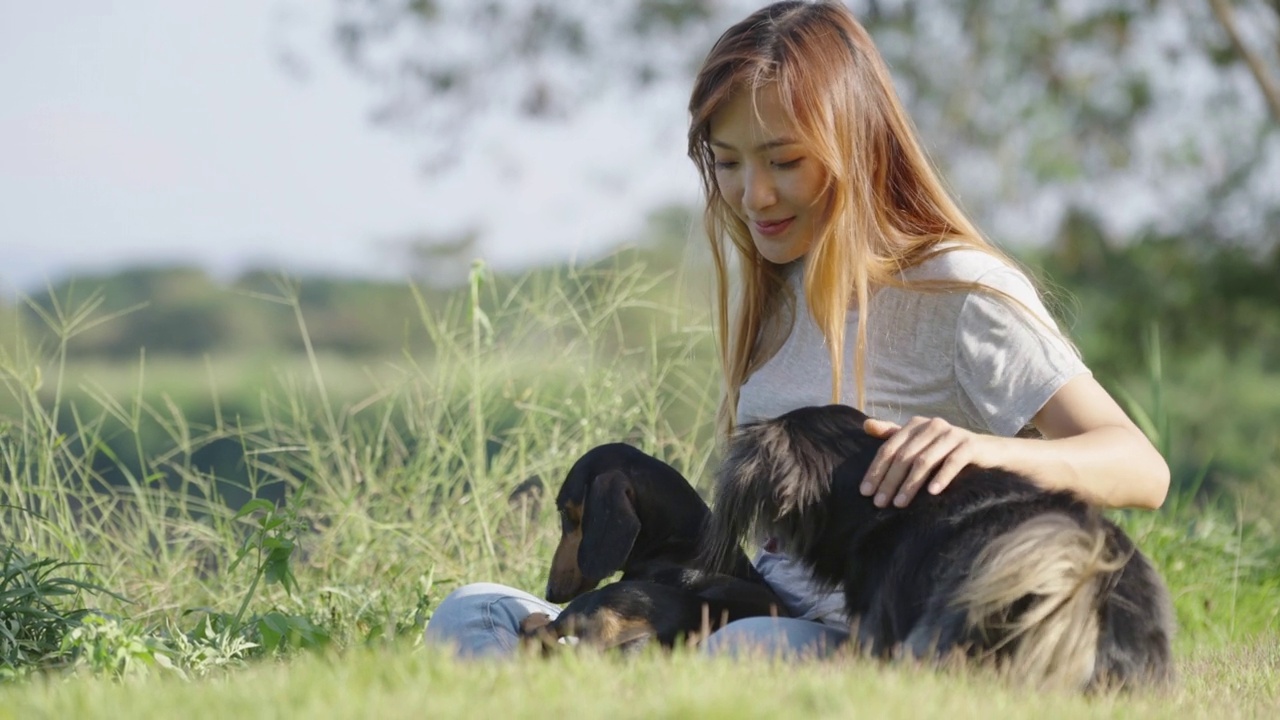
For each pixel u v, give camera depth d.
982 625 3.57
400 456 7.20
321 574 6.56
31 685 4.04
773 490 3.86
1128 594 3.68
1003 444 3.78
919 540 3.70
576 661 3.69
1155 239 19.81
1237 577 7.30
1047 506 3.64
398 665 3.69
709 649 4.04
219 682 3.82
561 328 7.47
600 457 4.77
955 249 4.24
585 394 7.42
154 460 7.44
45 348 6.89
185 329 28.72
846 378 4.29
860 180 4.29
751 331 4.73
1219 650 5.83
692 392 7.55
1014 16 18.08
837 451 3.88
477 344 7.12
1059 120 18.55
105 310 28.88
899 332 4.23
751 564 4.64
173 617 6.13
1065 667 3.50
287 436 7.61
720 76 4.35
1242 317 19.81
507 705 3.27
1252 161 19.38
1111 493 3.88
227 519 6.88
